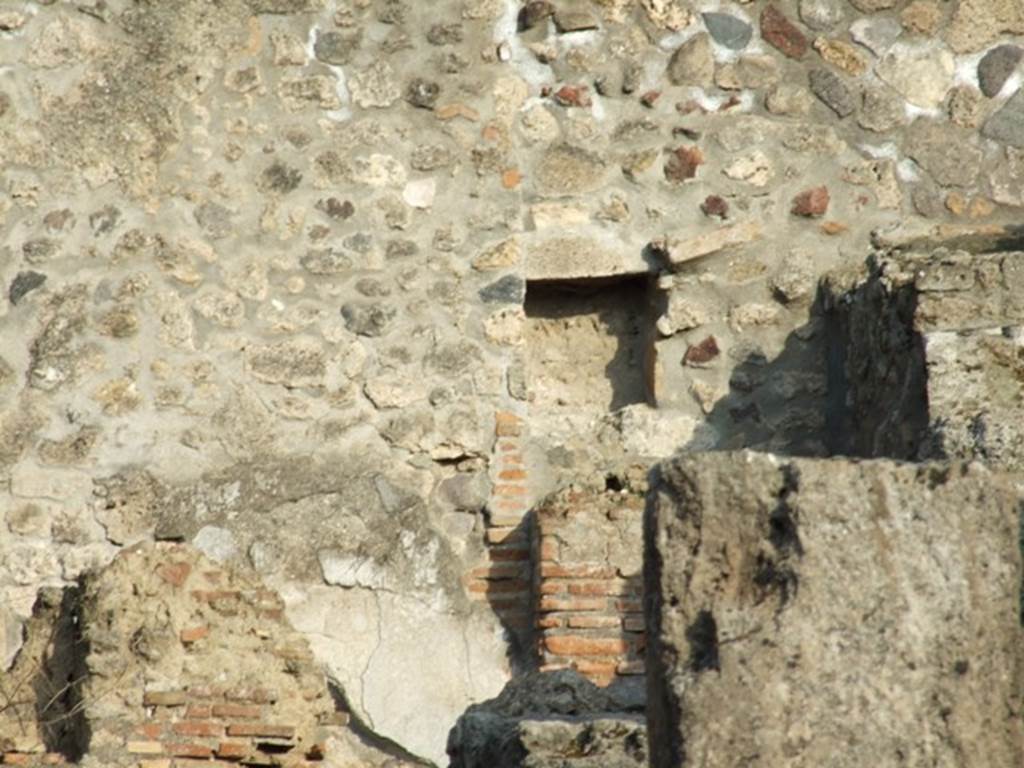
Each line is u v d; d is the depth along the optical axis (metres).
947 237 37.88
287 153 38.00
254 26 38.19
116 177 37.97
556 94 38.12
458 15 38.22
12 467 37.16
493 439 37.28
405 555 36.78
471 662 36.41
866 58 38.34
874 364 35.19
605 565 35.72
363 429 37.31
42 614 31.86
